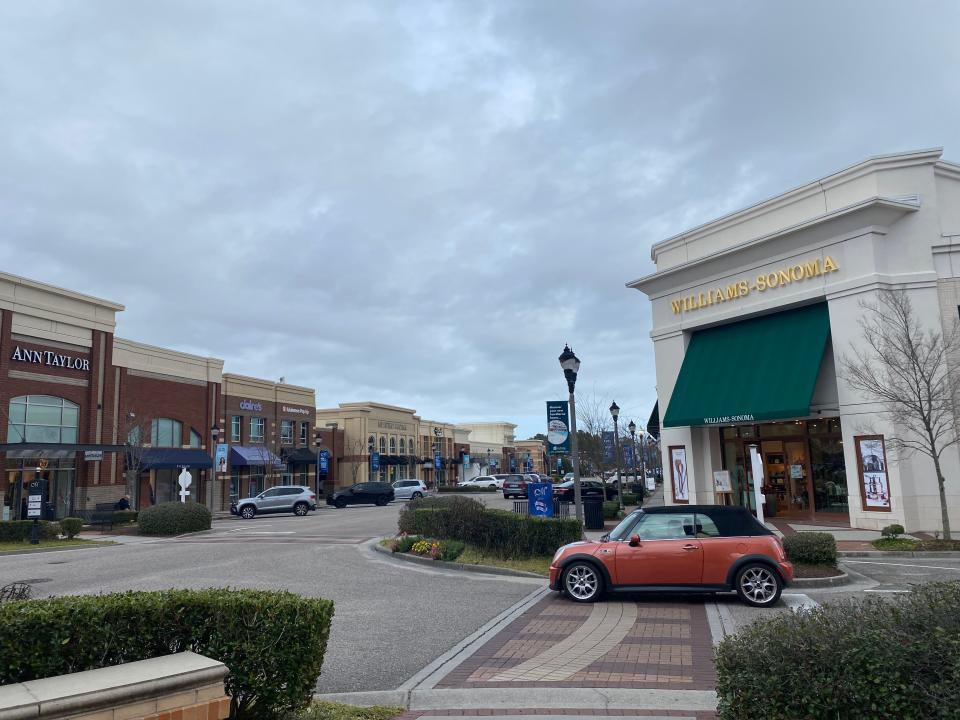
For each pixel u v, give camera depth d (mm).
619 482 31500
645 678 7035
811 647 4301
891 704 3959
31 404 34156
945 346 19312
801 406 21938
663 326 28812
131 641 4762
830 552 13547
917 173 21938
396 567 16250
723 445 26750
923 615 4328
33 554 22484
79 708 3793
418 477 78125
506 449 112062
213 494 44688
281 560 17797
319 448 60594
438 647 8555
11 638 4402
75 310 36562
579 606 10969
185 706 4223
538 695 6570
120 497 37969
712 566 10781
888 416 20531
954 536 18969
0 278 32781
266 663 4891
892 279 21422
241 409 50656
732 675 4453
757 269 25156
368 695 6586
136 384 40594
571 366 18250
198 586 13805
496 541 16781
